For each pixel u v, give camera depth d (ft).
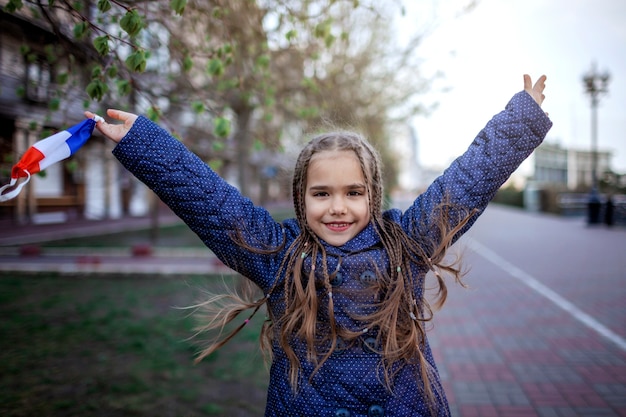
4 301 21.68
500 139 5.44
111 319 18.67
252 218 5.44
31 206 57.16
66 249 38.63
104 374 13.35
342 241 5.21
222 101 15.53
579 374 13.82
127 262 32.78
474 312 21.06
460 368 14.43
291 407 5.10
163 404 11.60
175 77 15.14
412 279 5.28
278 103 20.30
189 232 56.08
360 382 4.99
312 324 4.93
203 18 14.11
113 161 25.91
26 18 10.65
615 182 97.04
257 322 18.75
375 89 30.07
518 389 12.86
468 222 5.41
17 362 14.19
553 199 90.53
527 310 21.33
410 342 5.06
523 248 43.57
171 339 16.29
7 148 14.58
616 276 28.96
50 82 13.09
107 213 71.51
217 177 5.46
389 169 59.52
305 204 5.35
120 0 9.38
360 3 12.82
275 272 5.31
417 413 5.14
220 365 14.23
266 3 13.60
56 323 18.17
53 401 11.62
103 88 8.12
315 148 5.31
